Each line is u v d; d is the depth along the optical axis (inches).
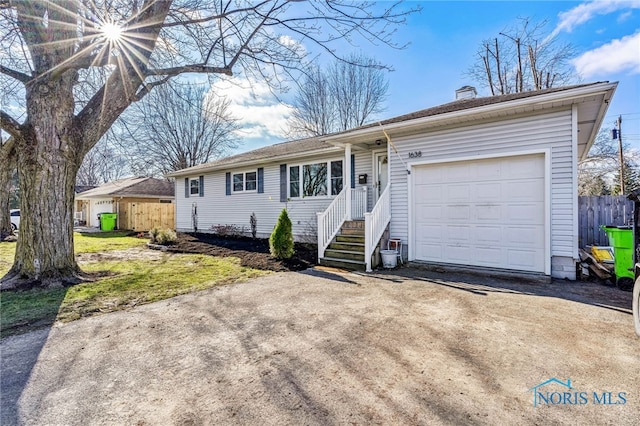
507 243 263.3
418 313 166.9
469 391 94.9
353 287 225.8
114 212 839.7
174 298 200.8
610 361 112.7
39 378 105.0
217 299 197.8
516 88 834.8
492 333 138.9
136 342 133.8
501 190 265.7
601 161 877.8
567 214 237.6
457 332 140.4
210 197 622.5
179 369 110.3
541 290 211.6
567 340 130.7
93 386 99.8
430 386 97.7
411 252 309.6
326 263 315.0
